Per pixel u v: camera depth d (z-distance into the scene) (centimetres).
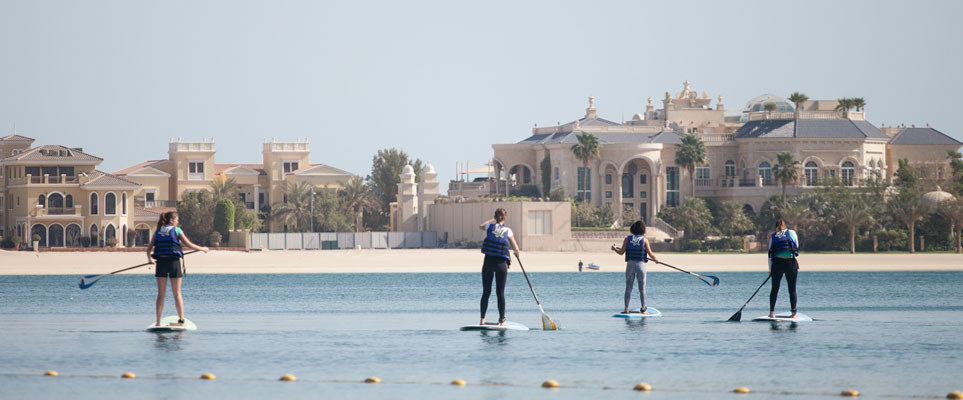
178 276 4191
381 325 4666
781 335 4159
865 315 5316
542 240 19888
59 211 19400
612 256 18050
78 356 3500
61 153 19862
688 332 4253
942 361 3459
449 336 4112
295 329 4431
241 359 3469
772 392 2917
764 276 12481
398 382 3056
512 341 3944
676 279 11688
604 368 3303
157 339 3972
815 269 14488
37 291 8612
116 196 19725
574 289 9100
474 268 14338
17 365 3303
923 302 6894
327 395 2856
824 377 3147
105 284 9975
